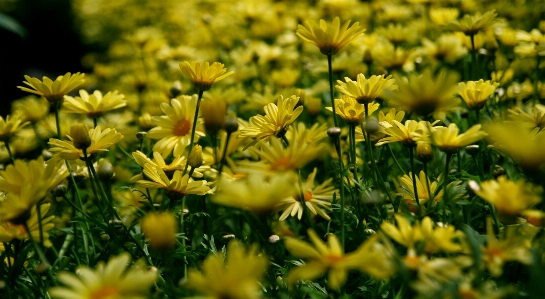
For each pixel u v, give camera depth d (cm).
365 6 166
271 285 83
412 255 75
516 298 76
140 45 154
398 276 83
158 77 151
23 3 390
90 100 98
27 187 80
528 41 112
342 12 157
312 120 114
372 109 92
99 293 73
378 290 82
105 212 96
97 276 73
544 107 89
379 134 94
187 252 87
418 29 143
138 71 174
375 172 96
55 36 396
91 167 90
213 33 176
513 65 121
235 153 111
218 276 72
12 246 92
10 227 85
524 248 76
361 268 74
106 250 91
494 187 78
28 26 393
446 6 141
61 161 90
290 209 91
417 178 92
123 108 160
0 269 87
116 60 250
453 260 76
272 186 75
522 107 105
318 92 121
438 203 87
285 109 90
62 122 122
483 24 108
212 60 164
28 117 118
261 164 81
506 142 77
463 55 121
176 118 98
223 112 95
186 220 94
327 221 98
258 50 139
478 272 75
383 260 73
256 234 95
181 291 80
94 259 90
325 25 92
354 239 89
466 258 77
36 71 366
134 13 284
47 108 124
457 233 77
